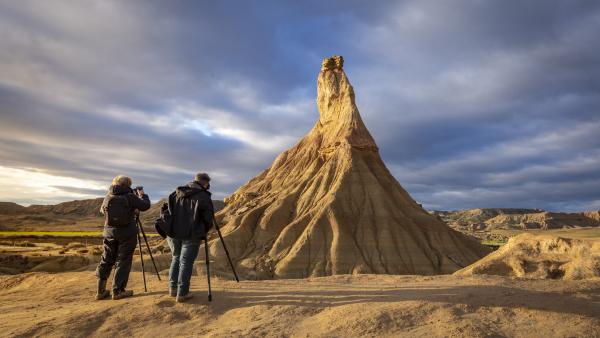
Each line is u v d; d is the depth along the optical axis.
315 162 93.56
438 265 67.62
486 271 13.42
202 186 8.25
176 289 8.21
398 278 10.16
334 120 101.50
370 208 76.12
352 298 7.52
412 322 6.19
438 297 7.20
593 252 11.89
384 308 6.68
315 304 7.30
